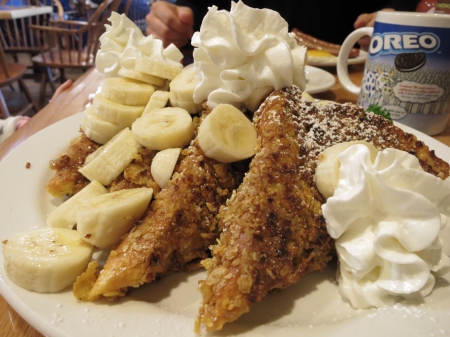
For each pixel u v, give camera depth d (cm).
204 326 13
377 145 17
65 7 115
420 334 12
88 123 22
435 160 18
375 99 28
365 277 15
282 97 19
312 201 16
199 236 17
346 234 15
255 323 14
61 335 12
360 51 50
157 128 19
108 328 12
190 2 58
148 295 15
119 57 27
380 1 62
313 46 50
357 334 12
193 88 21
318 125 18
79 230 15
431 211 14
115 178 20
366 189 14
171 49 29
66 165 21
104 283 14
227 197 18
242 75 19
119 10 107
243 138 18
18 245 14
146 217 17
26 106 74
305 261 15
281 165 16
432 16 25
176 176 18
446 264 15
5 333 13
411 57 26
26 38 92
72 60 81
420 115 27
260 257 14
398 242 14
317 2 61
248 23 20
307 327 13
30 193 19
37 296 13
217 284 13
